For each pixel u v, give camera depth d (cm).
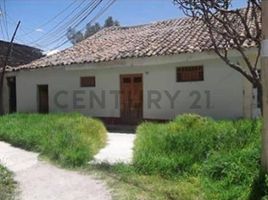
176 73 1664
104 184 807
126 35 2208
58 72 2067
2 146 1280
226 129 1022
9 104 2412
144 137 1114
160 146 976
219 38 1544
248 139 912
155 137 1066
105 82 1891
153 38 1911
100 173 886
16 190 795
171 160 866
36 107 2189
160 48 1684
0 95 2302
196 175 812
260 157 754
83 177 869
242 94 1493
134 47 1833
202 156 890
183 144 956
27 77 2227
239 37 939
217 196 695
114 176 856
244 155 793
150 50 1691
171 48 1636
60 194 762
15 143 1302
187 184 771
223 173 766
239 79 1495
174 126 1170
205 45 1522
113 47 2008
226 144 912
